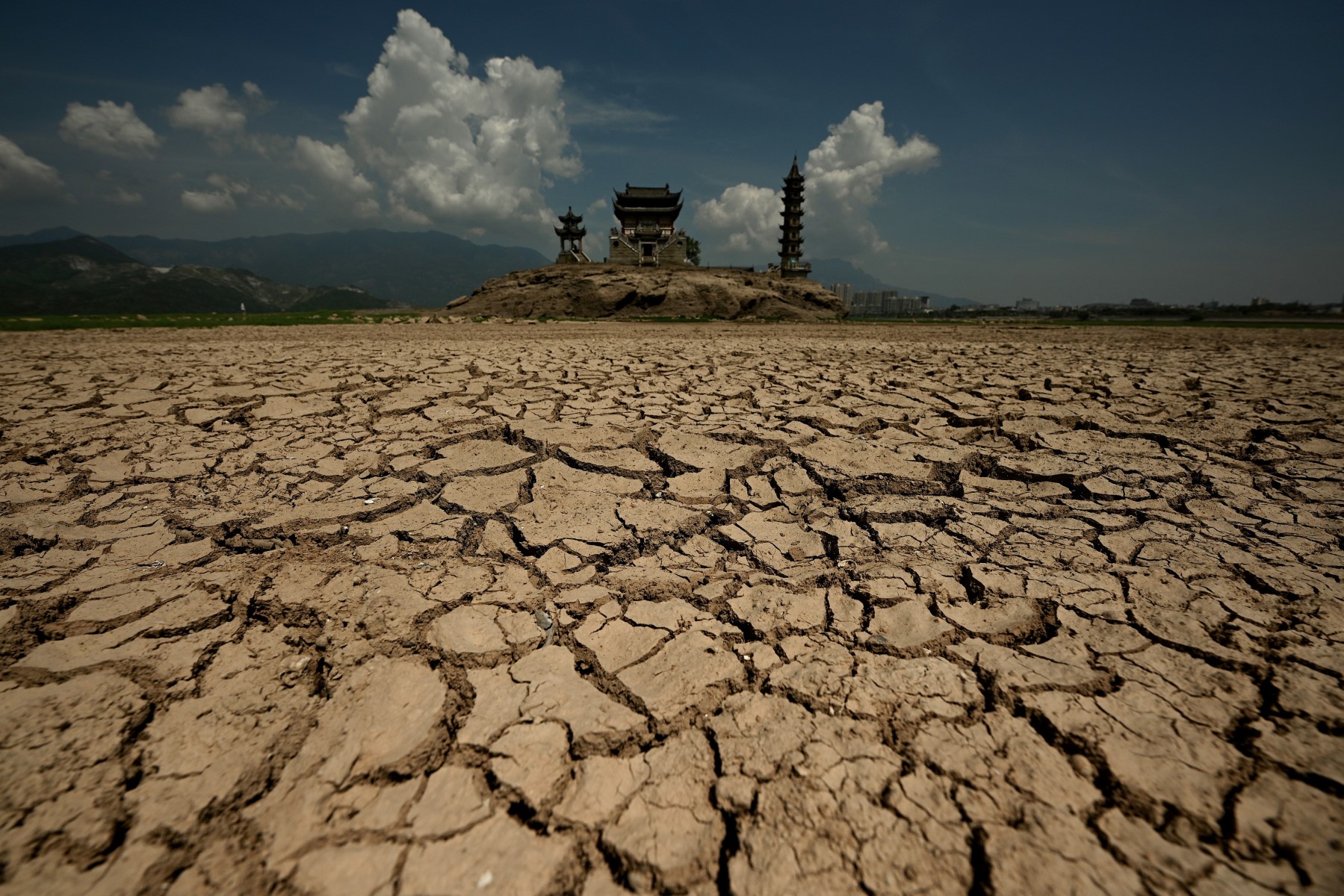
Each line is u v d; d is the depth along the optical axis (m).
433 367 7.44
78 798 1.29
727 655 1.81
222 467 3.55
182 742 1.45
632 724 1.52
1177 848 1.20
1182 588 2.19
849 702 1.60
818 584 2.27
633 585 2.26
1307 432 4.43
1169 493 3.23
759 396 5.61
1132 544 2.58
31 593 2.13
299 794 1.32
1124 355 9.80
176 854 1.18
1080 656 1.79
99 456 3.73
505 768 1.39
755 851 1.19
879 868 1.16
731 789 1.33
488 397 5.56
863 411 5.01
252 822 1.25
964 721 1.53
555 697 1.63
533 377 6.68
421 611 2.04
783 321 28.83
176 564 2.38
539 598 2.16
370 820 1.26
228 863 1.17
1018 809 1.28
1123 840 1.21
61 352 9.70
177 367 7.34
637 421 4.62
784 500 3.15
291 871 1.15
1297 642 1.85
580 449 3.92
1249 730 1.49
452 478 3.38
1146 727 1.50
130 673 1.70
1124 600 2.11
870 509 2.98
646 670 1.75
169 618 1.97
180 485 3.27
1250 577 2.28
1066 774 1.37
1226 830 1.23
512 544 2.61
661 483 3.36
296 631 1.92
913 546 2.58
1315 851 1.19
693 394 5.73
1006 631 1.94
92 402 5.19
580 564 2.43
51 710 1.54
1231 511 2.98
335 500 3.04
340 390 5.84
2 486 3.21
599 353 9.45
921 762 1.40
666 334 16.31
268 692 1.64
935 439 4.25
